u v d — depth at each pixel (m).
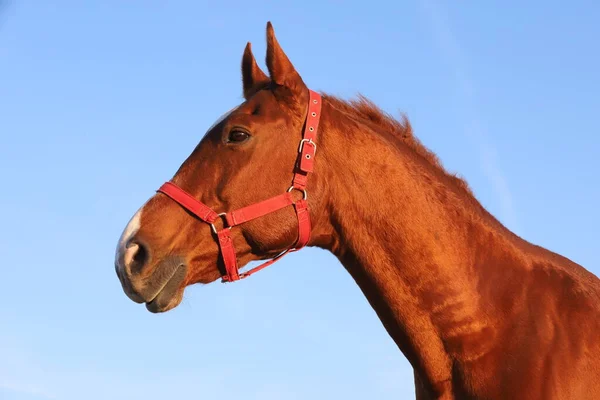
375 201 4.41
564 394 3.94
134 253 4.20
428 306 4.25
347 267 4.59
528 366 4.01
